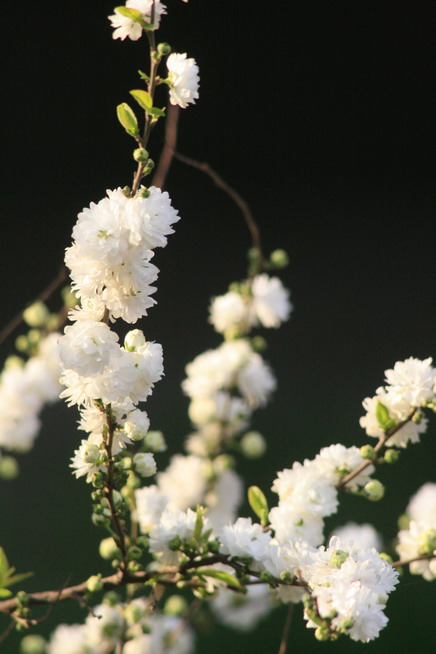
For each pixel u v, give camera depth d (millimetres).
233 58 24891
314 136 25188
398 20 25391
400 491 10328
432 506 4555
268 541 3396
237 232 22984
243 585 3482
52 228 21703
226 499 5504
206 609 5188
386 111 25344
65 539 9500
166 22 24250
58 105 23422
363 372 16734
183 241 22234
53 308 16688
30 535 9562
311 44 25281
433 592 8078
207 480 5484
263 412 14094
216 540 3414
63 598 3424
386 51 25406
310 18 25281
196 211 23844
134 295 2939
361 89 25359
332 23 25359
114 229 2828
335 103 25328
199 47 24609
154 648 4648
